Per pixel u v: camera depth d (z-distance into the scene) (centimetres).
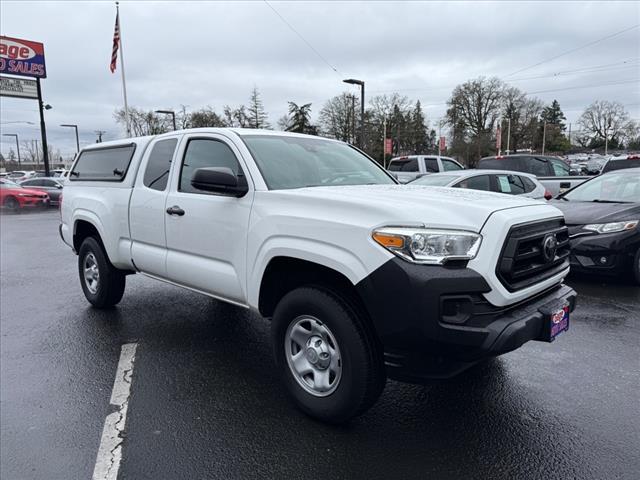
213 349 429
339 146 456
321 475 253
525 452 271
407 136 7100
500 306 256
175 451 275
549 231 298
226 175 328
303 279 312
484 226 257
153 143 457
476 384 356
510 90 7062
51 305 579
